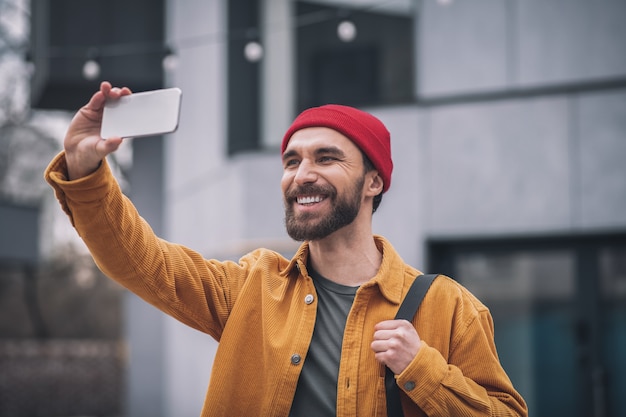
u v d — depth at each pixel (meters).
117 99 1.89
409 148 7.17
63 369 15.05
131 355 9.46
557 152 6.80
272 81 7.80
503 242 7.02
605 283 6.71
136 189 9.53
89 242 1.97
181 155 8.85
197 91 8.49
